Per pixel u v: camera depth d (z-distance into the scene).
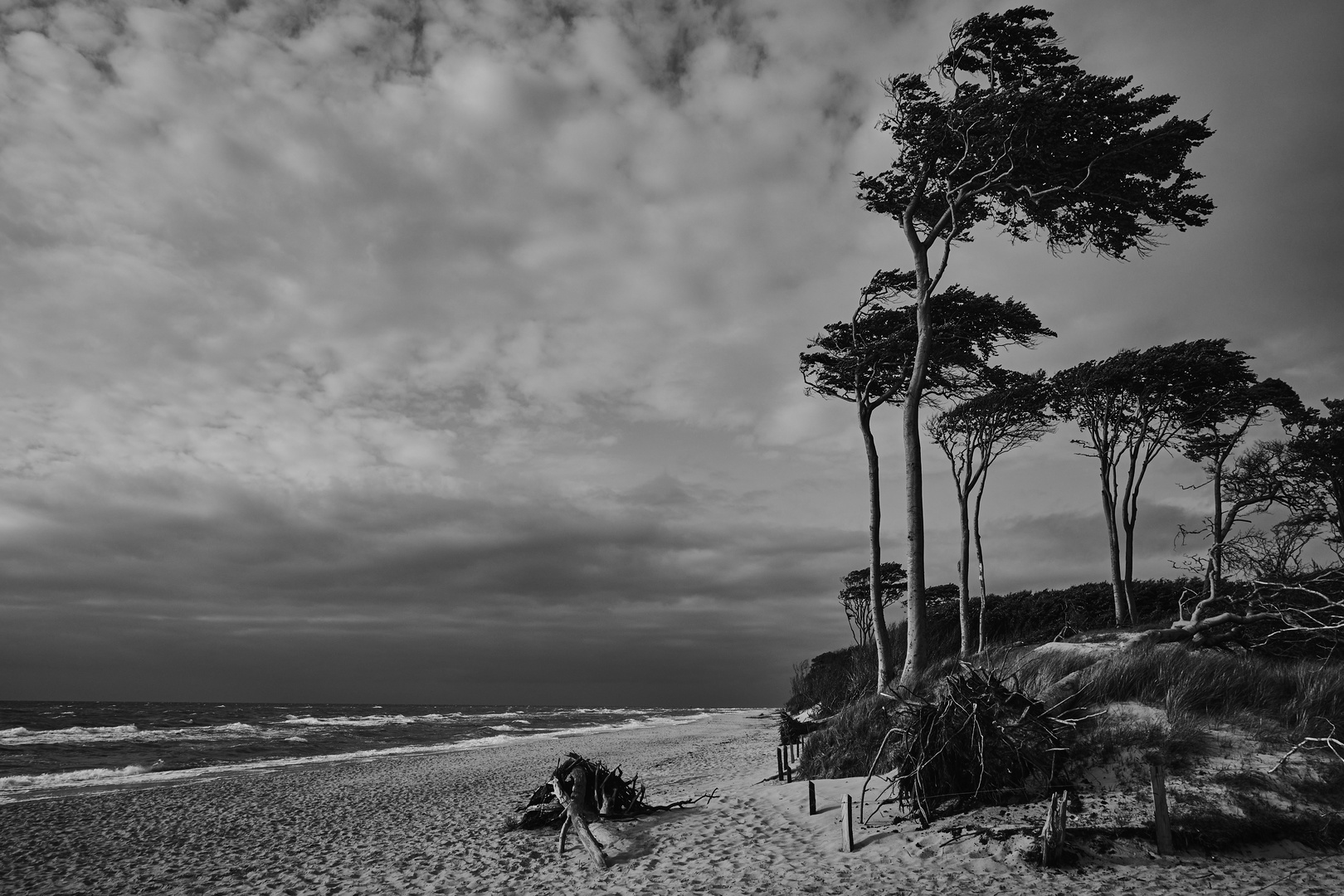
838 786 12.44
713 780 17.69
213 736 48.12
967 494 29.48
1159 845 8.38
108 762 31.39
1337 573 15.10
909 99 17.41
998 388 27.30
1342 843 8.40
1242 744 9.95
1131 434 27.61
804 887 8.58
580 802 12.14
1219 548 16.48
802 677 30.86
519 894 9.45
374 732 55.06
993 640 31.30
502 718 86.81
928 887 8.15
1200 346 25.42
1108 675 11.66
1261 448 28.45
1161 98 15.20
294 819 15.98
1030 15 15.98
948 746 10.16
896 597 43.97
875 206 19.53
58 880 11.32
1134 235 17.53
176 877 11.39
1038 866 8.30
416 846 12.62
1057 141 15.91
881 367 22.14
